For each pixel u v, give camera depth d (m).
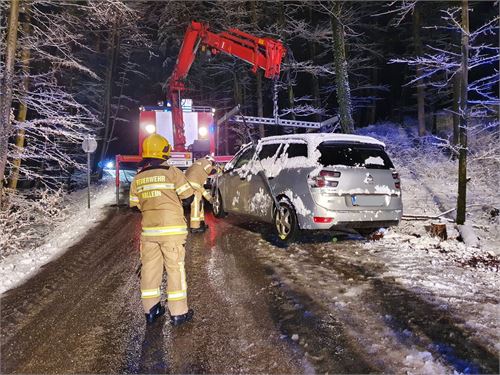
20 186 15.76
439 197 10.03
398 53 27.11
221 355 3.39
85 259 6.46
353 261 5.77
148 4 19.88
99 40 24.20
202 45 9.57
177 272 3.98
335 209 5.91
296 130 21.11
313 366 3.16
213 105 28.22
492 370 3.00
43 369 3.28
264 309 4.25
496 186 10.23
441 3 19.83
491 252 6.13
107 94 23.06
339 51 13.02
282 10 18.67
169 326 3.97
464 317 3.87
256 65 8.54
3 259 6.77
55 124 10.57
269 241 7.00
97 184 17.66
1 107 7.98
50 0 10.12
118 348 3.57
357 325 3.80
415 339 3.50
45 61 12.63
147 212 4.02
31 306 4.59
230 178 8.36
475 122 14.17
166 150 4.20
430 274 5.13
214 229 8.08
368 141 6.49
